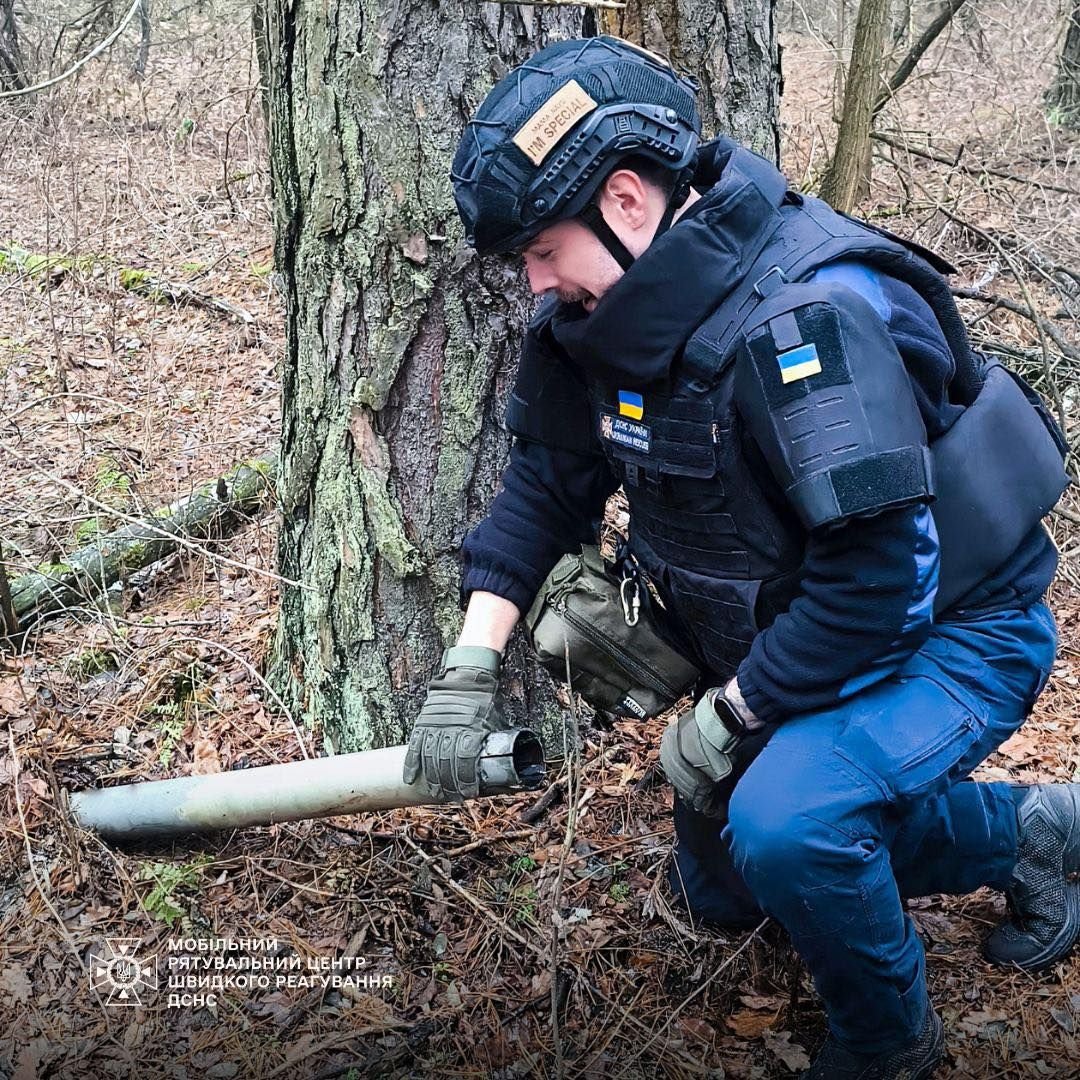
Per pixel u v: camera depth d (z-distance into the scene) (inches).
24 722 101.5
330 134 82.5
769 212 57.4
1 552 110.7
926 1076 70.2
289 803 83.0
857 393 53.9
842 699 61.2
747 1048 76.2
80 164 262.2
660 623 72.7
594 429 70.4
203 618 119.0
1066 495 138.9
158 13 371.9
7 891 87.3
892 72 333.7
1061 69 312.5
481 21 79.7
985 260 197.6
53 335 193.0
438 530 91.5
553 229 57.2
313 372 91.1
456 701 72.0
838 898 61.3
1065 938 79.7
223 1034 77.5
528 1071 75.0
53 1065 75.6
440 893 87.3
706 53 99.5
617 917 85.4
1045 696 108.1
